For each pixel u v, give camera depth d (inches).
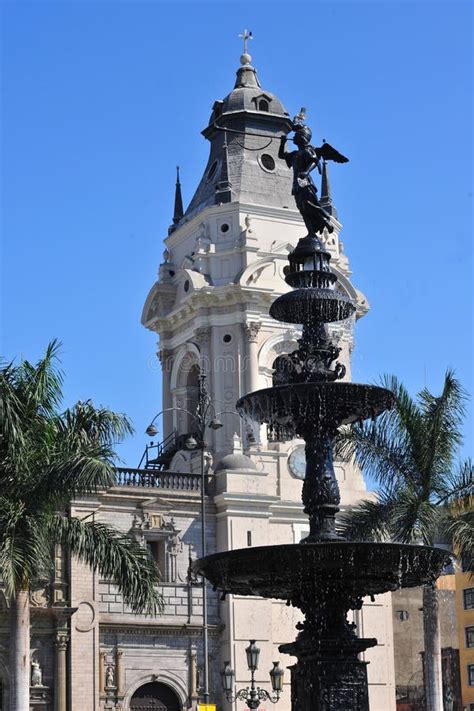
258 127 3494.1
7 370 1806.1
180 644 2792.8
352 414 1248.8
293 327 3280.0
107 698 2684.5
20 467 1765.5
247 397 1252.5
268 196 3398.1
